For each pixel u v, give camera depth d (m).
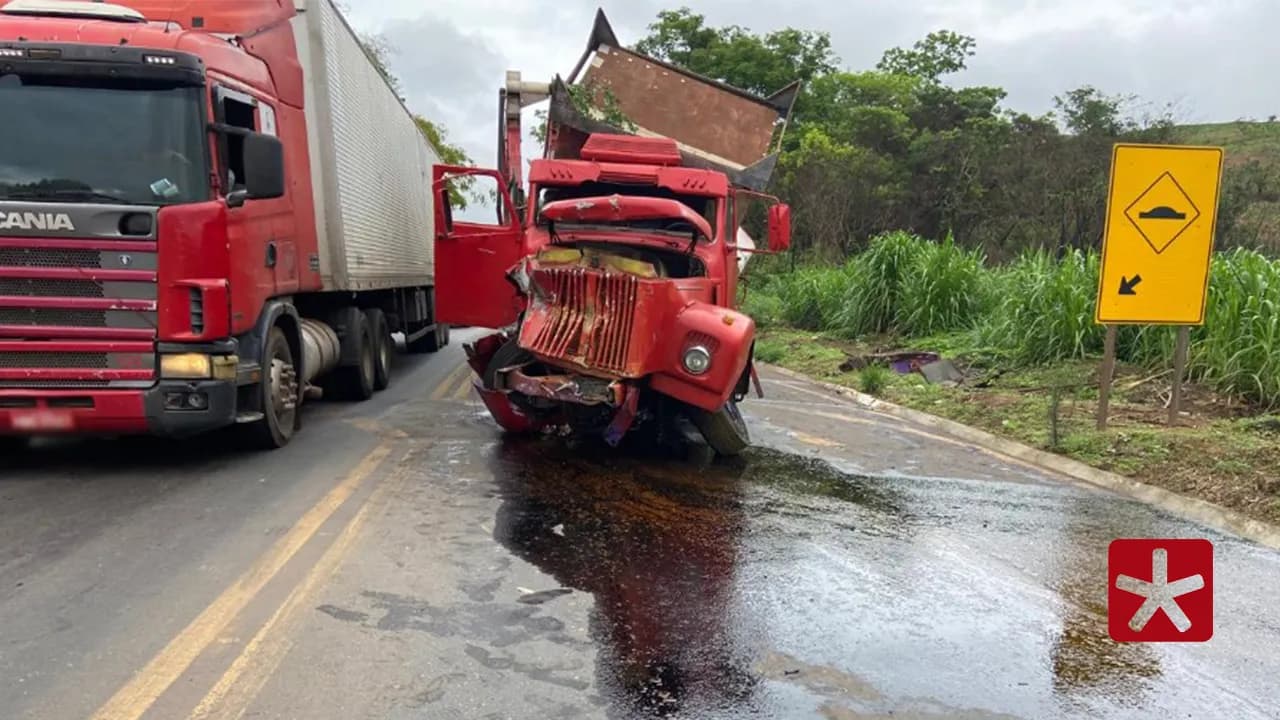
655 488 6.85
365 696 3.55
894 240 16.80
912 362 13.54
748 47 36.44
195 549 5.14
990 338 13.62
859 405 11.47
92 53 6.36
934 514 6.42
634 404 7.13
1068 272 12.41
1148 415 9.37
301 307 10.03
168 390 6.50
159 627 4.11
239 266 7.00
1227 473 7.15
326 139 9.52
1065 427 8.99
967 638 4.32
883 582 5.02
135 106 6.52
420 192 16.28
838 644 4.20
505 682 3.70
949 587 4.98
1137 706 3.73
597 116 10.78
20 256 6.27
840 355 15.05
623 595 4.69
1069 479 7.67
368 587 4.65
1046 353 12.24
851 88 36.50
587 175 8.87
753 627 4.34
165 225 6.42
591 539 5.57
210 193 6.67
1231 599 4.97
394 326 13.84
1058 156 23.27
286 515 5.82
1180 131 24.47
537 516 6.00
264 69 8.03
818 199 27.14
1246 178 21.36
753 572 5.09
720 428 7.70
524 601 4.55
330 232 9.67
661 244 8.57
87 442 7.93
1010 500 6.88
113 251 6.37
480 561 5.10
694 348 6.97
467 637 4.11
